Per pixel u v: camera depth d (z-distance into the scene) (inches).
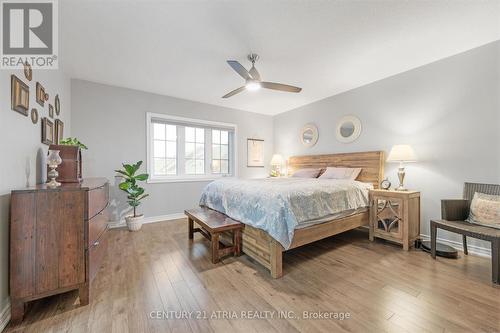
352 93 146.2
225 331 51.6
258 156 206.5
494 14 73.7
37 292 56.0
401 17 75.4
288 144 199.8
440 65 106.3
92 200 68.3
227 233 109.8
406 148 108.6
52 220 58.2
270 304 61.7
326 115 164.4
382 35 86.0
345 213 106.0
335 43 91.4
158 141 158.9
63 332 51.4
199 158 177.5
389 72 120.9
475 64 96.0
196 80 130.0
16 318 54.0
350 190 109.5
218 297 65.1
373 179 129.8
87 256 62.2
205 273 79.8
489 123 92.9
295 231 84.0
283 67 113.4
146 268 83.5
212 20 75.9
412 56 103.2
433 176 109.7
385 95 128.4
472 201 89.9
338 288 69.7
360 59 105.5
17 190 55.0
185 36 85.2
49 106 92.4
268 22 77.4
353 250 102.3
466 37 88.0
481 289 68.1
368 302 62.3
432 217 110.0
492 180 92.1
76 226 61.0
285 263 88.6
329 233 97.3
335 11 72.2
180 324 53.9
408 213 101.9
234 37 86.4
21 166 65.3
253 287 70.5
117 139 138.9
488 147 93.1
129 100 142.9
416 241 106.7
